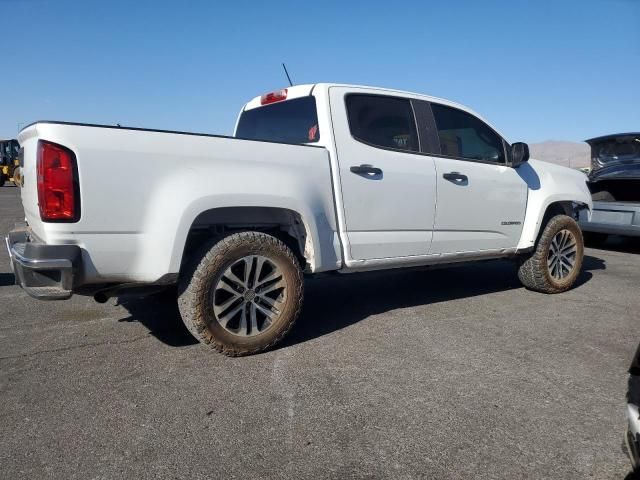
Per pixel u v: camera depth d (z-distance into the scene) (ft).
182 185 10.71
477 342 13.16
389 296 17.99
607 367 11.66
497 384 10.64
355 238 13.56
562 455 8.14
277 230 13.38
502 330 14.17
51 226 9.66
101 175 9.92
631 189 28.99
